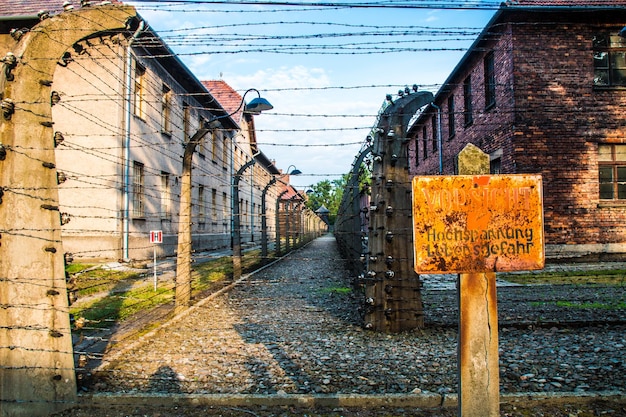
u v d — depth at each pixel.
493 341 2.39
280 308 7.68
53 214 3.60
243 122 29.00
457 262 2.33
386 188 6.01
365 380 4.11
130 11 3.86
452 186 2.34
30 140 3.52
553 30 12.89
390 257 5.94
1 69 3.51
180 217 7.38
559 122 12.85
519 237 2.35
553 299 7.95
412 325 6.00
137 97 14.52
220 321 6.68
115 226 13.62
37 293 3.52
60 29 3.67
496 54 14.05
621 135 12.96
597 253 12.66
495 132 14.30
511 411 3.47
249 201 30.48
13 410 3.43
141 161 14.82
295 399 3.63
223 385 4.01
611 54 13.22
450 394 3.67
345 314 7.13
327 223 76.31
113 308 7.29
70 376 3.62
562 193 12.77
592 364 4.55
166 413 3.53
